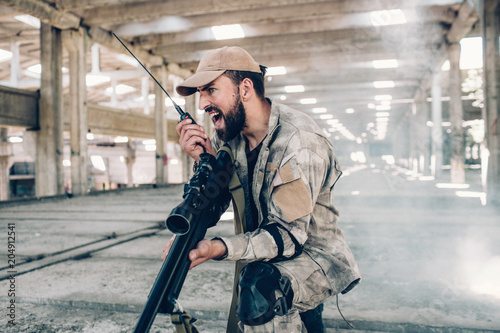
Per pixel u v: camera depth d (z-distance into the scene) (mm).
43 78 12539
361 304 2055
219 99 1070
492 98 8195
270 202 1066
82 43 12805
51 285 2521
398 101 25797
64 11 11672
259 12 12609
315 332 1221
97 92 29406
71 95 12820
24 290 2418
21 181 37531
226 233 4508
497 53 8258
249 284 1021
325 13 12133
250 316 1000
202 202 961
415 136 24406
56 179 12594
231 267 2977
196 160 1170
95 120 16734
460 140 14648
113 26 14047
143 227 5152
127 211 7336
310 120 1157
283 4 11180
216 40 15867
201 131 1172
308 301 1111
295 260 1102
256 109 1148
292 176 1023
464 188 11719
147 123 21031
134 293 2318
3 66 23812
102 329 1844
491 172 8133
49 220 6184
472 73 23766
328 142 1163
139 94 30094
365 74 21328
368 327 1796
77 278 2689
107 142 37406
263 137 1192
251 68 1112
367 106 31188
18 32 19406
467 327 1697
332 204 1227
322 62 19047
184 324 833
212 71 1052
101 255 3477
